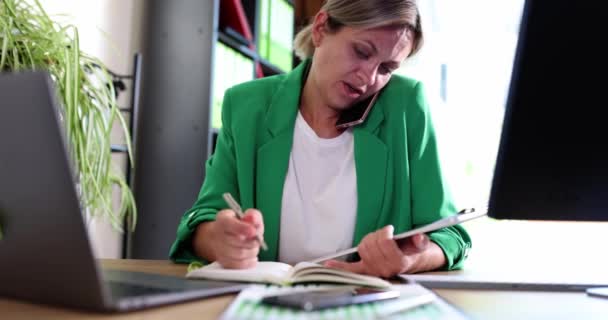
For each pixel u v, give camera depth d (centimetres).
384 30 111
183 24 200
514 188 73
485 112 303
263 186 123
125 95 210
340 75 117
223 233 88
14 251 55
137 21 218
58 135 49
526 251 282
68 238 51
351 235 123
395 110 126
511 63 72
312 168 125
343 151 127
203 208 116
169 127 199
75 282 53
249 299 61
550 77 71
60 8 177
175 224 197
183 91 198
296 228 122
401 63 120
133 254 203
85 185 120
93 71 131
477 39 311
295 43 142
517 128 72
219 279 79
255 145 125
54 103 48
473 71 312
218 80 201
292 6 252
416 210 121
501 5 301
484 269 113
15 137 51
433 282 83
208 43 196
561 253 277
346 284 74
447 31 315
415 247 90
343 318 52
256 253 90
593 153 72
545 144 72
